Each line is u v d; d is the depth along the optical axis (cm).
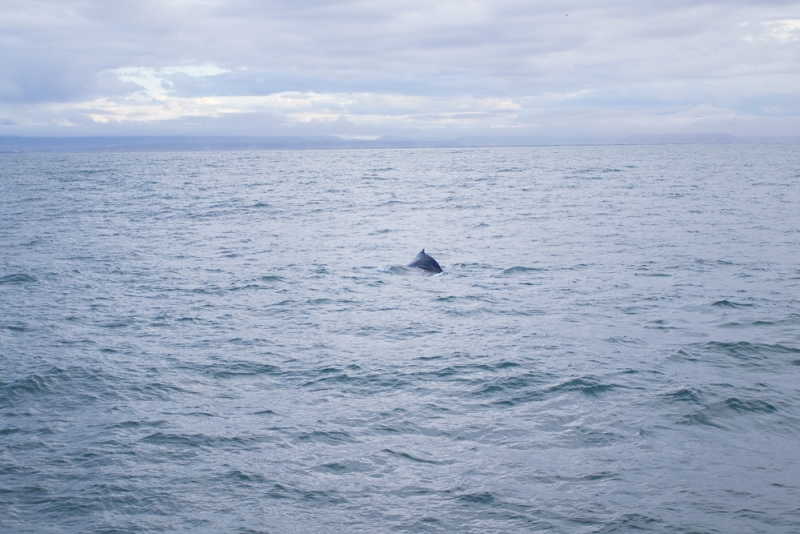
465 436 929
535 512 734
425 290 1869
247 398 1082
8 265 2277
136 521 728
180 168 11962
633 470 823
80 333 1462
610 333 1418
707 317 1529
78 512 745
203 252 2577
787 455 863
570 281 1952
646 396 1057
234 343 1385
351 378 1166
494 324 1505
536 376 1152
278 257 2452
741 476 808
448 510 741
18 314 1623
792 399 1044
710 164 10381
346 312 1633
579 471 823
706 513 726
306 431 949
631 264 2188
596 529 700
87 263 2327
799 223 3109
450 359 1259
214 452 888
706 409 1001
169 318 1587
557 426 955
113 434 945
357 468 840
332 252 2561
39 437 939
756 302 1647
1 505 759
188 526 718
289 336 1434
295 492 784
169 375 1191
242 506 756
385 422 979
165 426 971
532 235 2919
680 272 2039
